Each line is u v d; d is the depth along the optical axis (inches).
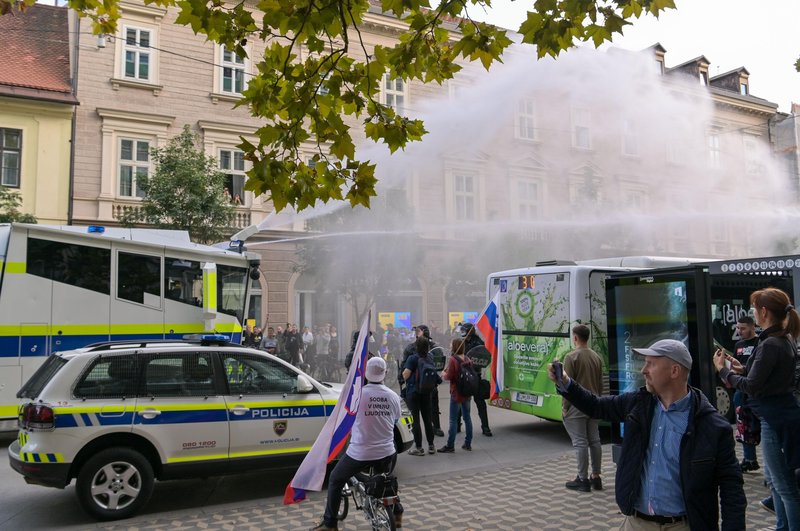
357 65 177.2
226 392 247.4
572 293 373.1
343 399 192.9
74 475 223.9
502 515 220.5
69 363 230.7
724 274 406.6
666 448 110.4
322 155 175.8
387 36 857.5
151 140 792.9
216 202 641.6
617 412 121.7
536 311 396.5
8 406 362.6
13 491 268.4
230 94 839.1
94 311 390.3
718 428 106.5
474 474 282.5
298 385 257.1
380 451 187.5
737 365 183.3
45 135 737.6
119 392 232.2
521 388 400.5
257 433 247.4
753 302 173.8
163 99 801.6
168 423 233.5
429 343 348.5
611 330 262.2
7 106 719.7
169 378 241.0
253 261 445.1
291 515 225.5
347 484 199.2
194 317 419.2
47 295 379.9
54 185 737.6
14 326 369.1
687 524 108.0
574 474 279.7
